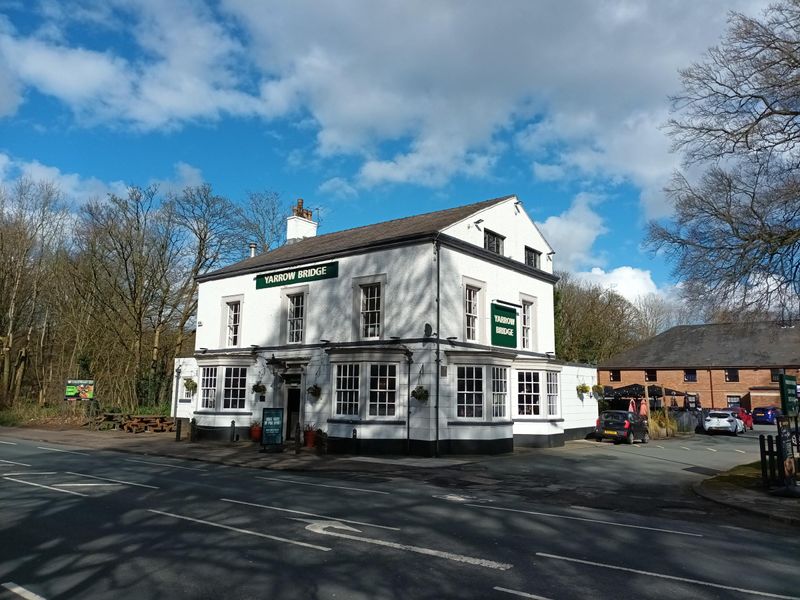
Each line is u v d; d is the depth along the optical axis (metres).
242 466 17.11
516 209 26.12
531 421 24.02
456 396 20.56
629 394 42.84
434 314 20.38
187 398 28.38
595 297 54.38
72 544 7.51
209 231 38.44
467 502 11.18
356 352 20.64
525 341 26.02
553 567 6.71
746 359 51.53
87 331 39.50
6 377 40.47
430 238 20.77
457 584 6.04
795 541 8.48
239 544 7.55
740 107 19.03
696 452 23.17
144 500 10.70
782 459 12.43
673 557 7.29
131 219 35.94
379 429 20.09
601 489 13.30
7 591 5.73
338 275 23.03
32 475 13.84
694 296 20.30
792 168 18.69
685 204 20.23
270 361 24.03
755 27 18.00
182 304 38.84
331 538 7.94
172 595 5.62
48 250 42.00
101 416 30.69
